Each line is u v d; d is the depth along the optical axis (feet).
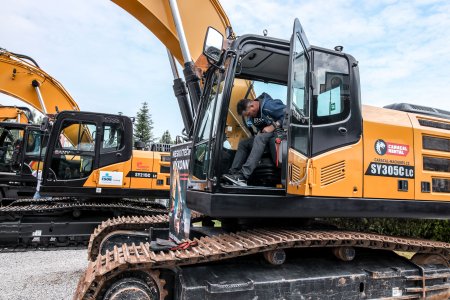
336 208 12.53
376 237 13.38
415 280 13.73
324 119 12.69
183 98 18.66
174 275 11.23
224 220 14.58
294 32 11.54
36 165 31.81
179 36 17.06
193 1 18.25
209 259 10.93
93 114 25.84
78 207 25.82
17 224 24.49
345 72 13.47
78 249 24.62
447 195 15.02
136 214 27.71
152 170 27.27
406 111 15.71
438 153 15.03
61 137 25.16
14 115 39.91
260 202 11.49
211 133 11.76
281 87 15.79
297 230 13.17
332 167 12.59
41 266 20.34
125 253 10.82
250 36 12.10
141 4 17.11
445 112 17.17
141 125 136.46
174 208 15.64
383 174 13.57
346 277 12.46
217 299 10.59
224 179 11.85
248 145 13.35
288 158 11.53
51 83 37.65
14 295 15.61
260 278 11.38
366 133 13.46
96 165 25.70
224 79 11.75
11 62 36.35
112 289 10.16
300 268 12.43
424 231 25.75
